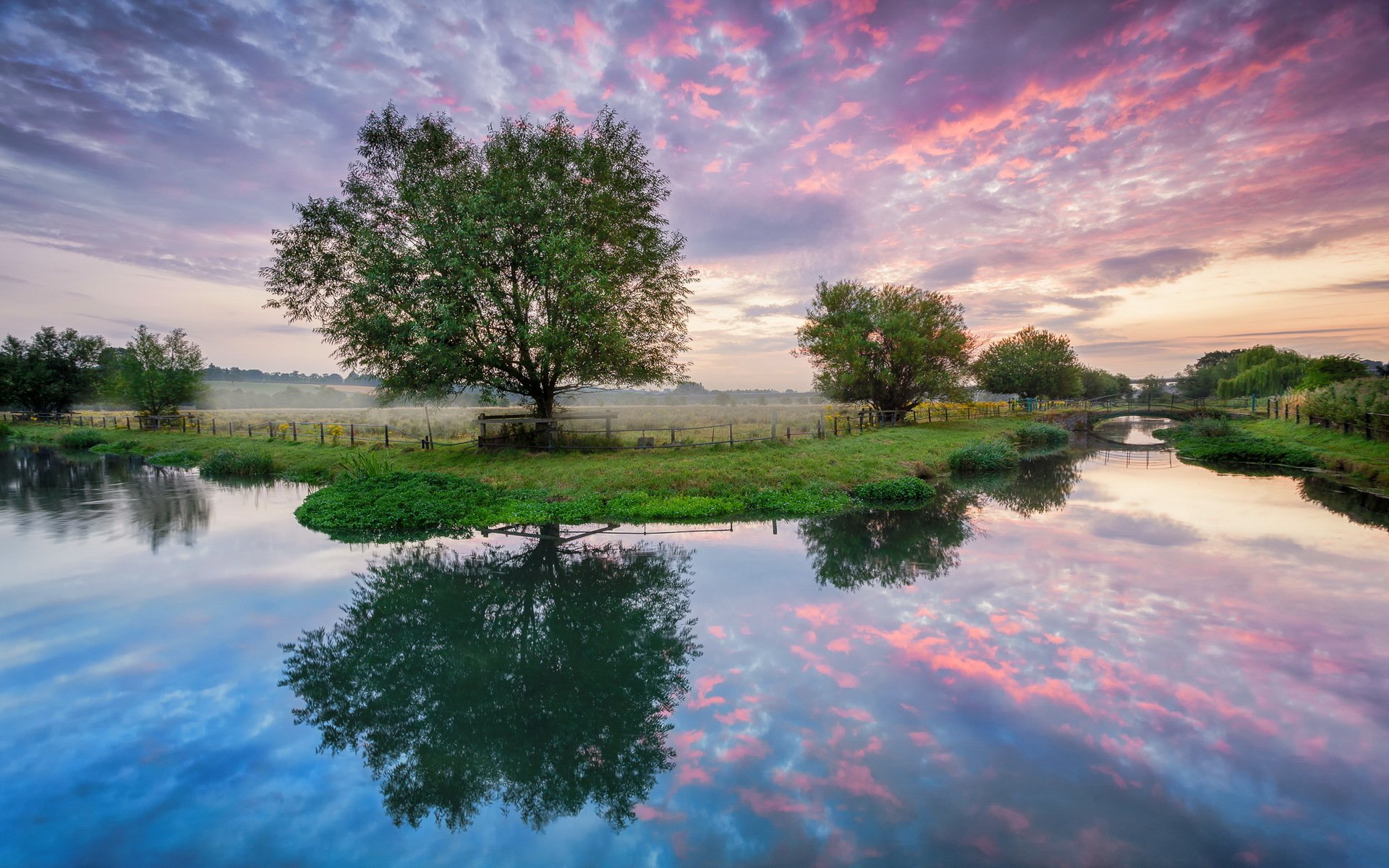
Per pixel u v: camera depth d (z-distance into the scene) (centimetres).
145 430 3934
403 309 1997
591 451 2203
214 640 793
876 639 766
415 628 865
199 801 477
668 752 545
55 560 1130
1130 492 1827
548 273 1983
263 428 3703
